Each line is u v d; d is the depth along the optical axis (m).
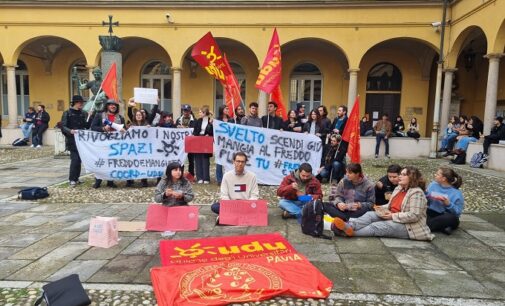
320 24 15.58
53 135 16.39
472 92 17.64
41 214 5.97
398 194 5.13
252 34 15.98
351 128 6.90
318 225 4.94
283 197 5.87
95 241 4.57
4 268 3.96
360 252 4.43
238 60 18.64
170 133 8.17
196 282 3.48
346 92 18.28
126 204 6.61
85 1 16.28
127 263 4.07
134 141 8.02
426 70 17.59
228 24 16.02
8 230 5.17
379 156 14.47
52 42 18.56
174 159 8.21
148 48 19.12
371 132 15.15
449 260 4.23
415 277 3.78
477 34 14.27
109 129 7.91
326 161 8.55
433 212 5.21
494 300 3.35
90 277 3.74
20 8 16.59
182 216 5.19
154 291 3.41
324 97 18.45
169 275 3.63
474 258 4.29
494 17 11.49
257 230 5.19
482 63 16.84
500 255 4.39
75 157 8.05
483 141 11.58
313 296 3.34
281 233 5.08
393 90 18.14
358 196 5.41
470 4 12.91
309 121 8.91
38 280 3.69
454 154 13.12
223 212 5.44
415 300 3.34
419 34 14.97
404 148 14.51
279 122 8.42
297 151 8.10
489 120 11.95
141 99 10.09
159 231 5.11
